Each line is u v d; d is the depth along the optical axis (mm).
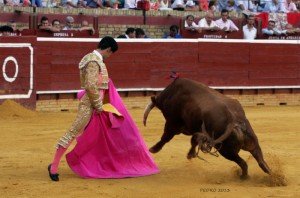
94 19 20172
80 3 21031
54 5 20859
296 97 21062
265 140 13359
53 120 15719
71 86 17828
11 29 17703
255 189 8719
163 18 21250
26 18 19172
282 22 22297
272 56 20562
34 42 16859
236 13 22406
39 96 17266
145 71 18828
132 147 9688
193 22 20703
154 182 9195
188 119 9391
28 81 16797
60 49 17578
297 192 8570
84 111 9297
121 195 8312
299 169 10266
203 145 8617
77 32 18750
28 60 16781
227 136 8703
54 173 9188
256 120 16500
